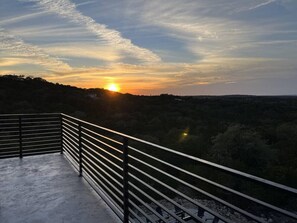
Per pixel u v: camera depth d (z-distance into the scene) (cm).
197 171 1911
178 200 1631
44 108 2892
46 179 493
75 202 393
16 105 2672
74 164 575
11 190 441
